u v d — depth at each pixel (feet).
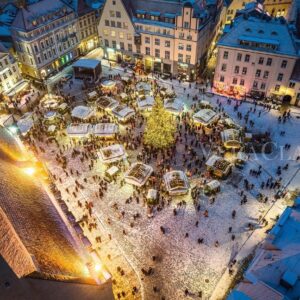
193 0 228.43
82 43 298.15
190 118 210.59
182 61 249.75
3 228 46.06
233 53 216.54
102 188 163.43
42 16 245.45
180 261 131.03
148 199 151.43
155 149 184.44
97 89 244.83
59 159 180.55
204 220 146.51
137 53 268.41
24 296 39.47
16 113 217.77
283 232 99.76
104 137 193.67
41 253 48.75
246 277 90.12
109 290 62.85
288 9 281.74
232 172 170.71
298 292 81.66
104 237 140.97
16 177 71.05
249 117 210.79
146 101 212.02
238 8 306.14
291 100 219.61
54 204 80.18
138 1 250.37
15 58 261.24
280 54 201.77
